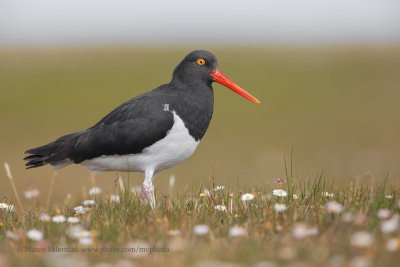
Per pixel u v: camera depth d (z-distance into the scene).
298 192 7.21
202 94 8.00
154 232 5.81
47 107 32.50
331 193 7.07
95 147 7.76
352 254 5.00
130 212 6.59
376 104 33.03
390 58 51.22
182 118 7.71
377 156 21.78
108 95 35.91
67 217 6.73
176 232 5.68
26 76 41.72
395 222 5.30
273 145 24.42
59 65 48.16
